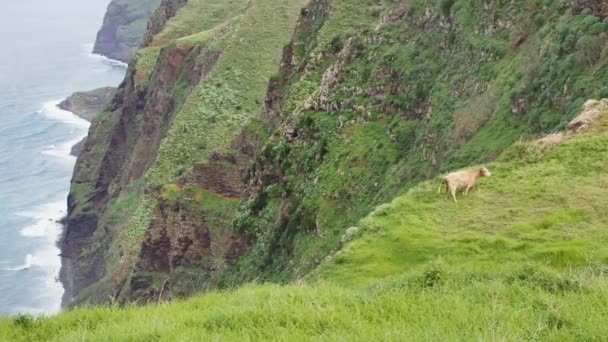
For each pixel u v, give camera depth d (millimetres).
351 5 70188
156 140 119688
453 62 42281
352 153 45125
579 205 16781
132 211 106438
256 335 9594
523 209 17375
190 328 10195
